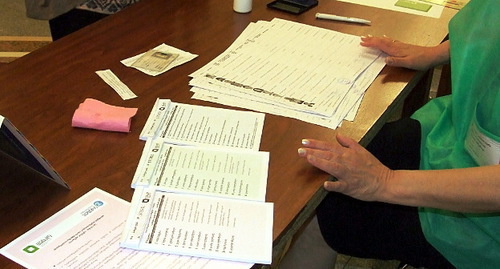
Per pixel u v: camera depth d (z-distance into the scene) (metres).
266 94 1.09
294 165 0.91
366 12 1.52
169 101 1.04
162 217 0.78
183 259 0.72
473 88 1.12
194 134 0.96
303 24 1.41
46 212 0.79
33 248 0.73
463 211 0.94
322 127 1.01
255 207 0.82
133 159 0.90
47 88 1.07
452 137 1.21
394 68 1.24
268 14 1.45
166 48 1.24
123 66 1.16
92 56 1.19
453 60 1.17
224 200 0.82
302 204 0.83
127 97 1.06
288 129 1.00
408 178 0.91
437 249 1.14
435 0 1.62
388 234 1.19
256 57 1.23
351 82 1.17
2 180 0.84
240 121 1.01
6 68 1.12
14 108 1.00
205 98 1.07
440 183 0.90
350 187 0.89
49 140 0.93
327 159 0.88
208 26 1.36
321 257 1.33
